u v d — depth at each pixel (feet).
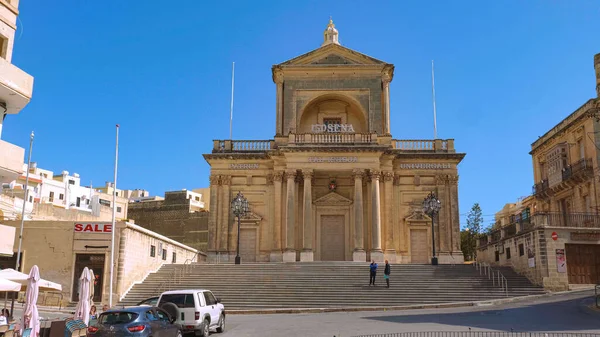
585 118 142.51
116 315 53.72
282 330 71.00
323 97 165.89
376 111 162.09
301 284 113.19
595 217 126.21
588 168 138.72
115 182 112.27
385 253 150.10
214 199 157.99
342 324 75.36
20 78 71.97
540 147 172.24
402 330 66.95
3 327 55.62
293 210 150.30
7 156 71.31
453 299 104.88
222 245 155.12
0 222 114.01
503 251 136.67
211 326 68.44
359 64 164.04
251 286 112.16
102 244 112.06
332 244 156.35
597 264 116.06
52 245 113.09
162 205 245.45
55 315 94.84
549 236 114.52
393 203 156.15
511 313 84.12
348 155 152.15
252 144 163.32
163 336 55.77
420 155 157.69
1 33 73.61
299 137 155.43
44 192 237.66
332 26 184.44
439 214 154.92
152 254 124.67
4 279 60.64
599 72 105.29
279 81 164.86
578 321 74.02
